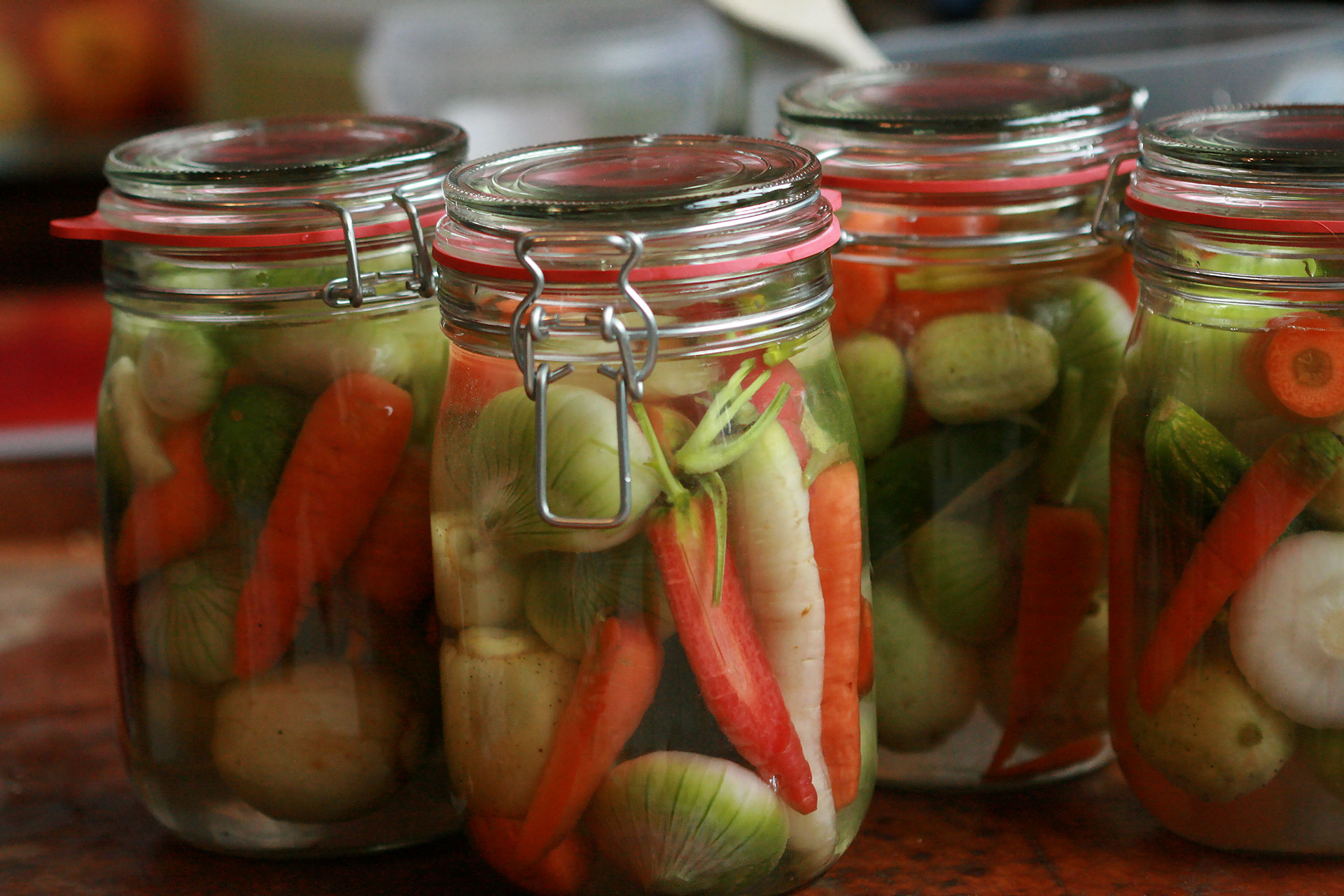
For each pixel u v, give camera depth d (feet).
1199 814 2.19
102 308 5.07
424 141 2.24
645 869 2.05
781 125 2.38
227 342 2.16
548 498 2.00
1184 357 2.11
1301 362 2.04
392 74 3.73
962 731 2.30
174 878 2.27
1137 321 2.19
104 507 2.26
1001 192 2.19
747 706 2.03
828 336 2.12
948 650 2.27
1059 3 4.26
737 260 1.97
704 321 1.99
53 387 4.29
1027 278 2.22
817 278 2.06
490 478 2.04
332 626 2.18
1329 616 2.08
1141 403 2.16
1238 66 2.83
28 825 2.39
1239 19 3.21
